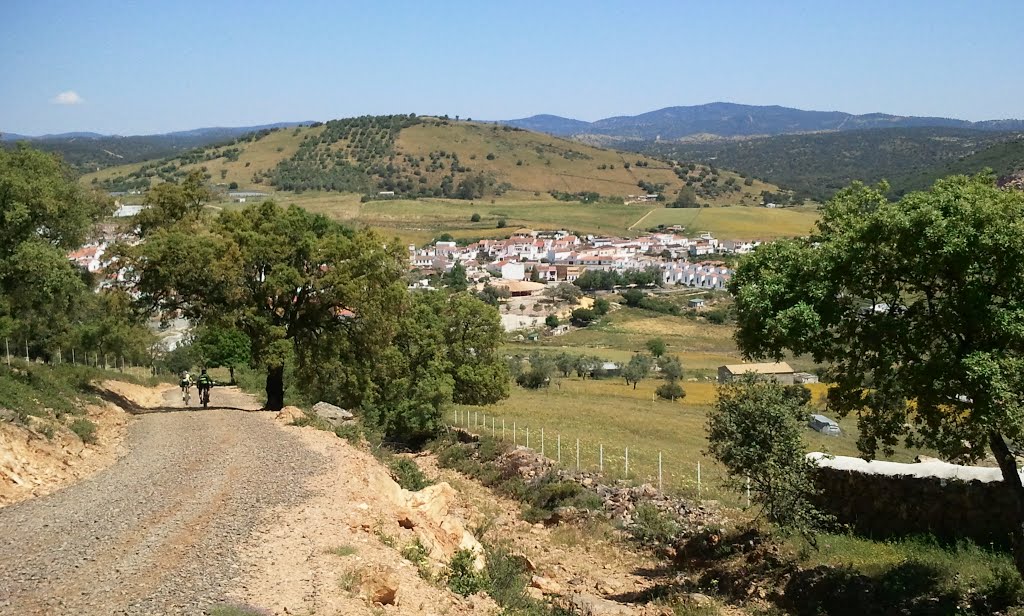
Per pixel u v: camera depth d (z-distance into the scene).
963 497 16.14
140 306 29.75
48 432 17.20
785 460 16.23
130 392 33.56
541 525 23.12
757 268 15.98
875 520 17.52
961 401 13.49
